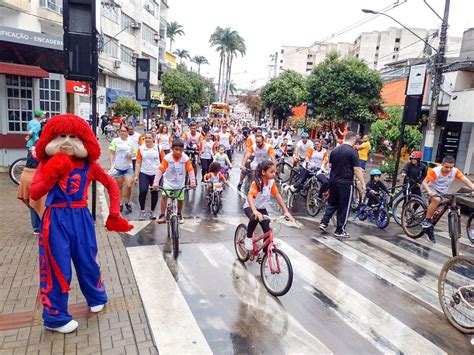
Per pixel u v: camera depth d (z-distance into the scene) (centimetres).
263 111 6209
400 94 2442
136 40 4112
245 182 1312
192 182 659
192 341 383
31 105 1273
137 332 391
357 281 551
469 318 435
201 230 752
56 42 1275
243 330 410
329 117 2695
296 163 1222
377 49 7125
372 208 859
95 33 638
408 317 461
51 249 364
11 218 746
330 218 795
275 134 1616
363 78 2558
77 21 627
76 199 379
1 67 1152
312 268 588
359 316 455
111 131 2544
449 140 2033
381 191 869
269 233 508
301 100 3066
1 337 369
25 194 613
